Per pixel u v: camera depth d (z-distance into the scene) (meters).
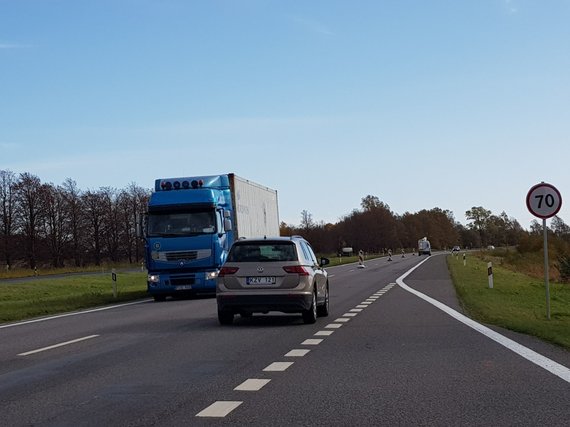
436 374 9.10
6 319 20.61
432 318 16.86
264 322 16.89
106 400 7.85
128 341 13.56
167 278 26.45
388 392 7.97
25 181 87.50
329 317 17.72
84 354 11.89
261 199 34.03
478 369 9.42
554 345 11.78
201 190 27.08
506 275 45.00
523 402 7.30
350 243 169.00
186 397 7.89
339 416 6.81
